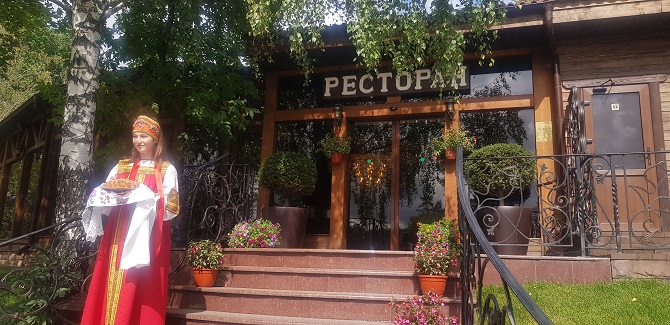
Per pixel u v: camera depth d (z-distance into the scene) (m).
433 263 4.27
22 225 11.92
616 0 6.19
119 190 3.37
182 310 4.48
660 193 6.20
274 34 7.29
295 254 5.14
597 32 6.70
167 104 8.56
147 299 3.40
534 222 6.75
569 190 5.26
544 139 6.93
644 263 4.77
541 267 4.82
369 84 7.91
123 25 8.08
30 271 4.39
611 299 4.24
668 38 6.64
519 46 7.30
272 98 8.41
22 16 9.19
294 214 6.97
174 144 8.87
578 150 5.66
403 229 7.55
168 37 8.29
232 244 5.61
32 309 4.21
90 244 4.94
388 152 7.91
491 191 6.18
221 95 8.12
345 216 7.74
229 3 7.84
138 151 3.79
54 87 8.23
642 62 6.65
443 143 7.11
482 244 2.65
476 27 6.07
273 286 4.78
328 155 7.71
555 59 6.86
